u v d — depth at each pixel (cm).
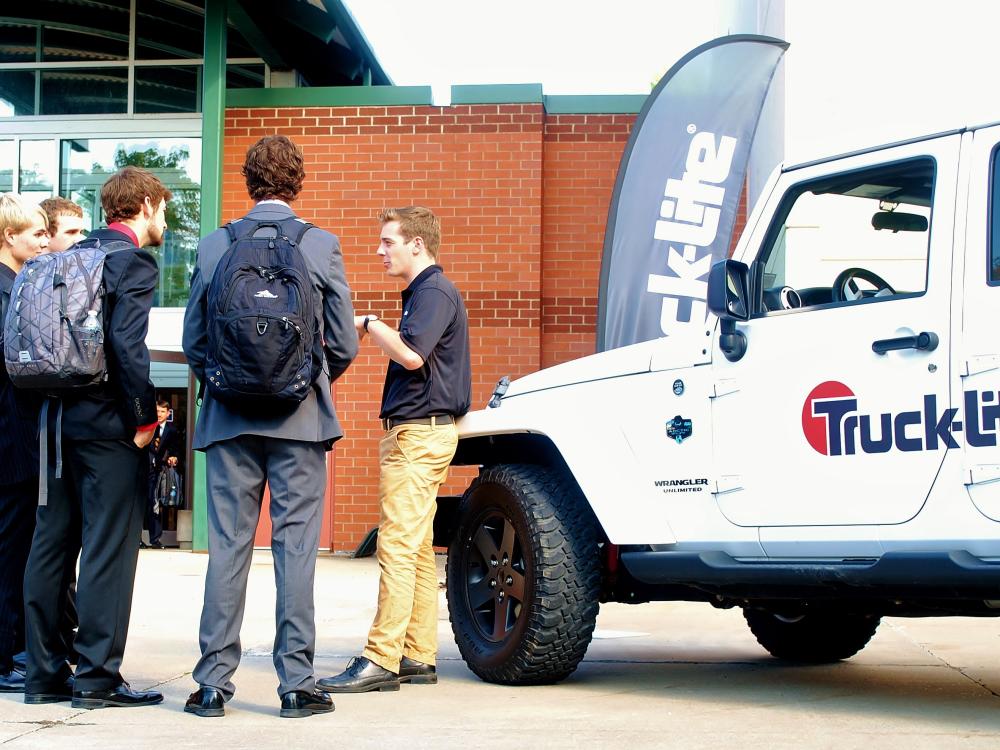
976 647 626
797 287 432
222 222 1449
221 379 390
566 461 473
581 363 490
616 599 502
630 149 900
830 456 399
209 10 1417
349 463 1427
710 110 905
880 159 407
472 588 512
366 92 1452
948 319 372
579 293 1459
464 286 1434
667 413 450
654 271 889
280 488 414
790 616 558
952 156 385
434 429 480
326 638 661
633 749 358
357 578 1086
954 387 368
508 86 1439
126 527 431
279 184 429
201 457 1409
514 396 514
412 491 477
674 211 894
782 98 1064
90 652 427
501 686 487
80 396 422
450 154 1442
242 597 422
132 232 444
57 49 1552
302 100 1457
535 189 1433
